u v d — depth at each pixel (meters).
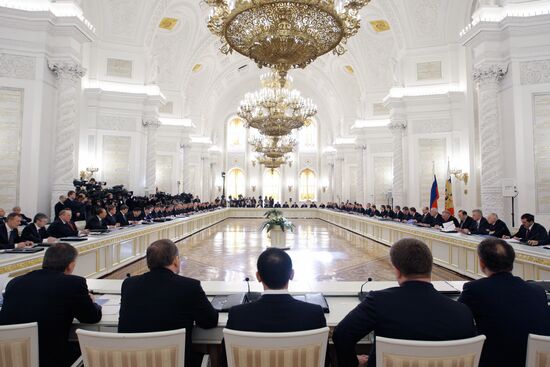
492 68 7.91
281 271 1.75
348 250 9.80
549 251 4.77
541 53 7.55
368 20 15.27
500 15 7.91
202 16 15.79
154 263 2.04
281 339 1.56
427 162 11.76
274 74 10.82
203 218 15.49
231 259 8.36
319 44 4.93
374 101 17.09
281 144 15.74
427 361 1.49
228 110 27.92
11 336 1.73
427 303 1.66
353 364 1.76
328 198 27.19
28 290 2.03
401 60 12.30
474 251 6.18
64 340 2.05
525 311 1.81
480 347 1.52
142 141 12.65
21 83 7.71
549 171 7.48
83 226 8.27
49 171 8.13
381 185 16.61
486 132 8.02
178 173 17.81
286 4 4.34
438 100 11.61
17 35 7.68
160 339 1.62
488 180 7.98
